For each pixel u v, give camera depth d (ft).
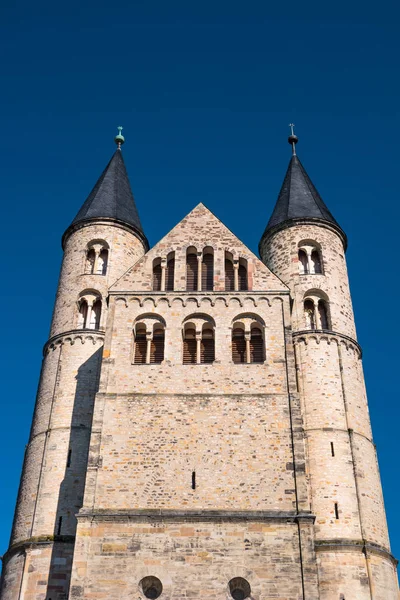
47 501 151.12
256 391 141.08
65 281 184.75
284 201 195.83
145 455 133.28
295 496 127.75
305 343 165.68
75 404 163.63
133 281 158.20
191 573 119.85
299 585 118.01
